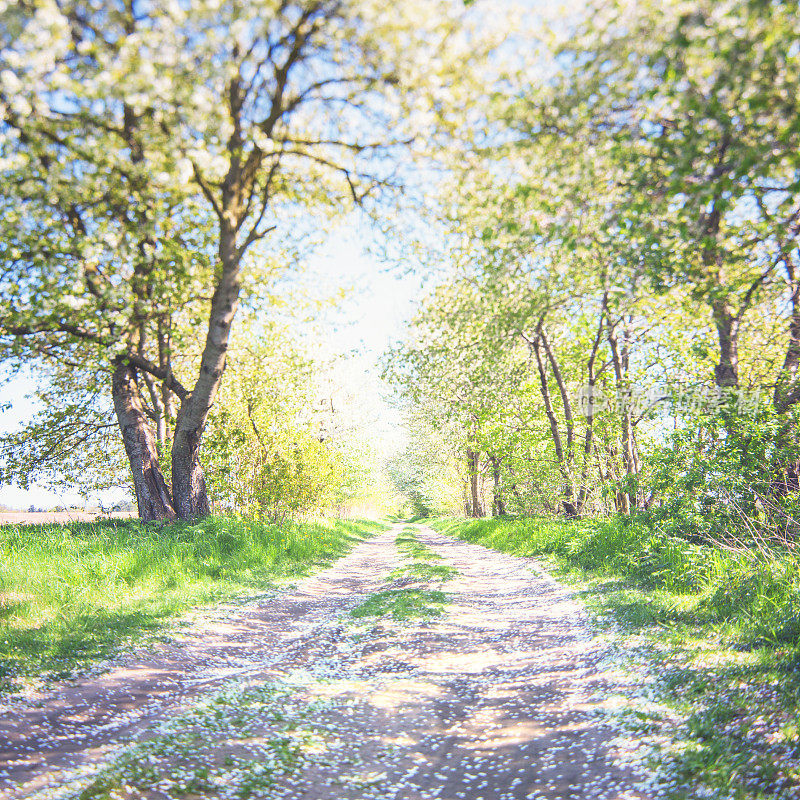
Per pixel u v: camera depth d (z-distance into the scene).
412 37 8.15
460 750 5.40
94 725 5.77
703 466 12.26
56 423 20.64
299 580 15.06
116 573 11.42
